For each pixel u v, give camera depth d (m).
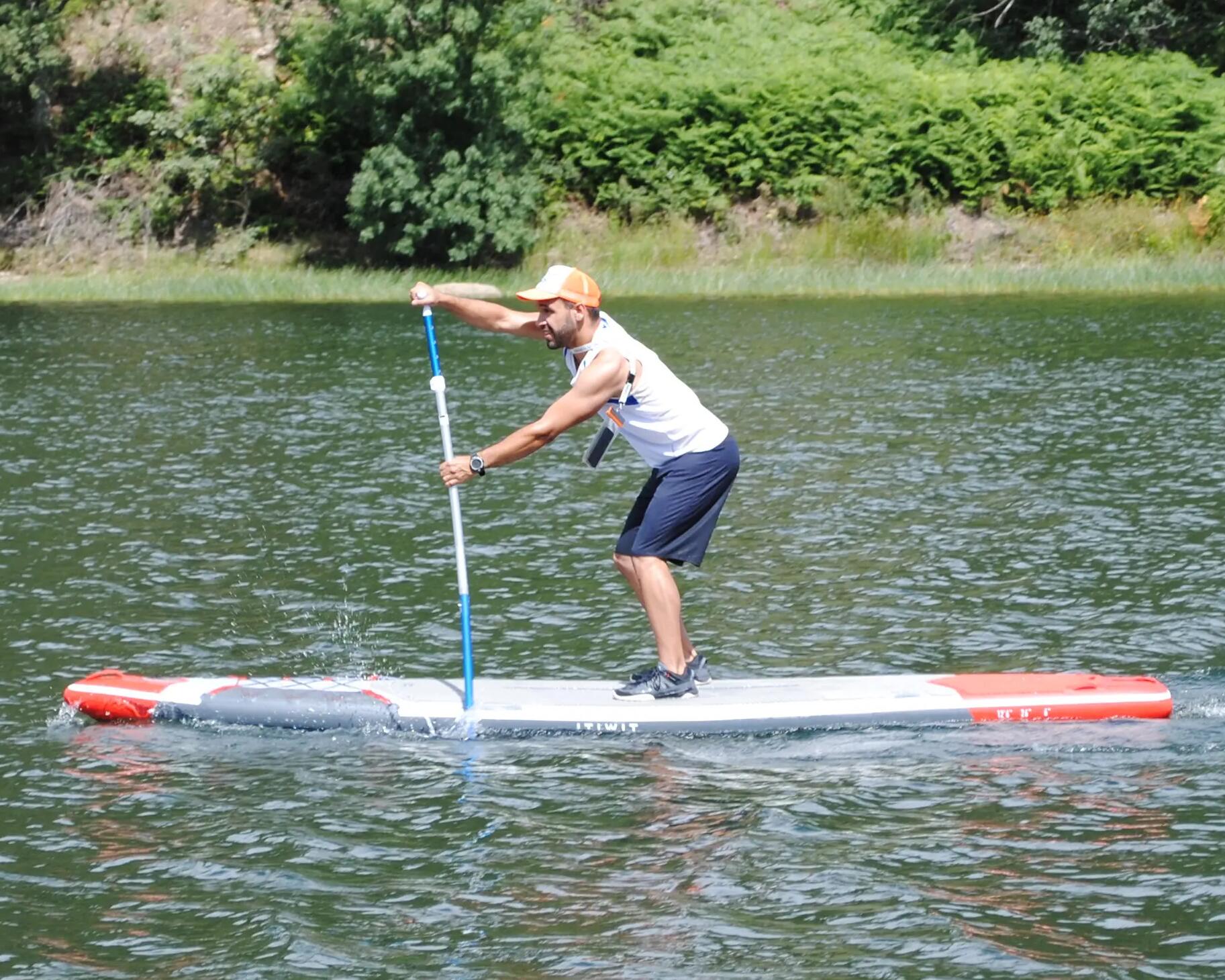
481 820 13.60
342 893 12.16
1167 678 17.33
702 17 77.50
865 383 38.94
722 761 15.01
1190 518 24.39
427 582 21.50
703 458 15.73
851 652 18.44
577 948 11.23
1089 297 58.78
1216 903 11.82
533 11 64.56
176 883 12.32
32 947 11.27
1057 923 11.55
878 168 69.81
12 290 63.38
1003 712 15.96
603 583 21.41
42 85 71.06
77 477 28.36
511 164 67.12
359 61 65.06
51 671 17.81
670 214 69.88
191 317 55.28
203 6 77.50
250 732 15.90
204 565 22.36
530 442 15.23
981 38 77.94
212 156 70.88
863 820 13.53
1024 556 22.45
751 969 10.89
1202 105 69.44
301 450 30.72
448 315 55.62
